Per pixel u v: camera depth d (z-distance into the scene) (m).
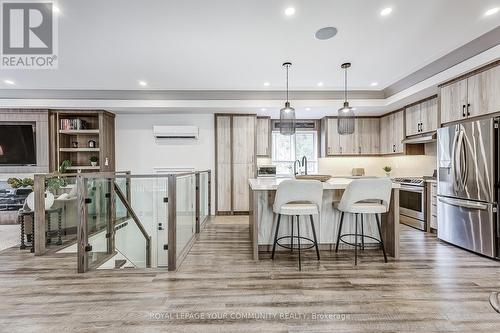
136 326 1.74
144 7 2.35
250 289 2.23
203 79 4.26
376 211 2.73
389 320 1.81
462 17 2.52
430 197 4.09
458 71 3.28
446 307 1.96
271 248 3.20
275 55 3.36
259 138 5.88
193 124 5.68
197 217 4.14
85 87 4.66
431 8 2.39
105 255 3.30
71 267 2.74
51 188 3.45
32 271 2.64
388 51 3.25
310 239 3.12
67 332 1.69
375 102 5.00
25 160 5.01
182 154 5.70
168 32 2.78
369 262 2.83
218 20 2.56
